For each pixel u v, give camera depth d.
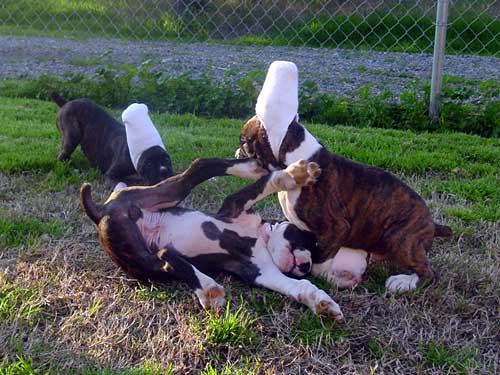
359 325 1.37
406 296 1.46
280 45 5.22
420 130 2.95
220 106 3.12
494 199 2.05
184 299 1.43
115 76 3.58
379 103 3.05
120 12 5.48
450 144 2.60
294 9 5.20
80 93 3.29
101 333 1.32
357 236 1.48
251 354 1.28
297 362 1.26
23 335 1.30
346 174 1.45
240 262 1.47
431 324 1.38
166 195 1.45
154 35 5.44
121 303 1.42
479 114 2.95
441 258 1.63
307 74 4.19
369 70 4.39
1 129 2.63
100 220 1.42
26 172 2.16
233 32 5.38
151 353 1.27
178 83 3.21
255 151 1.44
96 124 2.15
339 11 5.12
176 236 1.44
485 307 1.45
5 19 5.66
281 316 1.37
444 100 3.04
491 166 2.35
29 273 1.52
